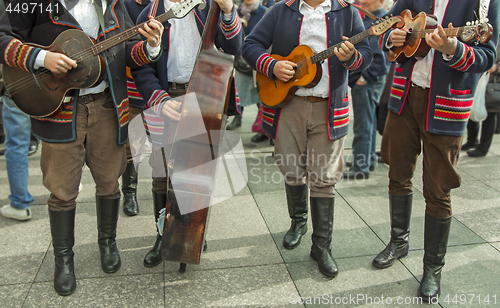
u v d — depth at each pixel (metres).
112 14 1.98
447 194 2.12
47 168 2.01
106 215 2.26
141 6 2.27
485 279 2.28
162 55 2.14
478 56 1.85
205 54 1.95
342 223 2.87
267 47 2.43
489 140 4.16
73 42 1.83
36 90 1.86
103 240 2.30
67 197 2.07
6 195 3.16
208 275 2.27
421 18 2.01
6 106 2.55
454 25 1.96
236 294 2.12
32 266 2.30
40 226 2.72
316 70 2.18
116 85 2.03
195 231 1.85
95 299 2.06
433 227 2.14
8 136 2.64
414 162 2.33
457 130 2.02
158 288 2.15
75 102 1.93
